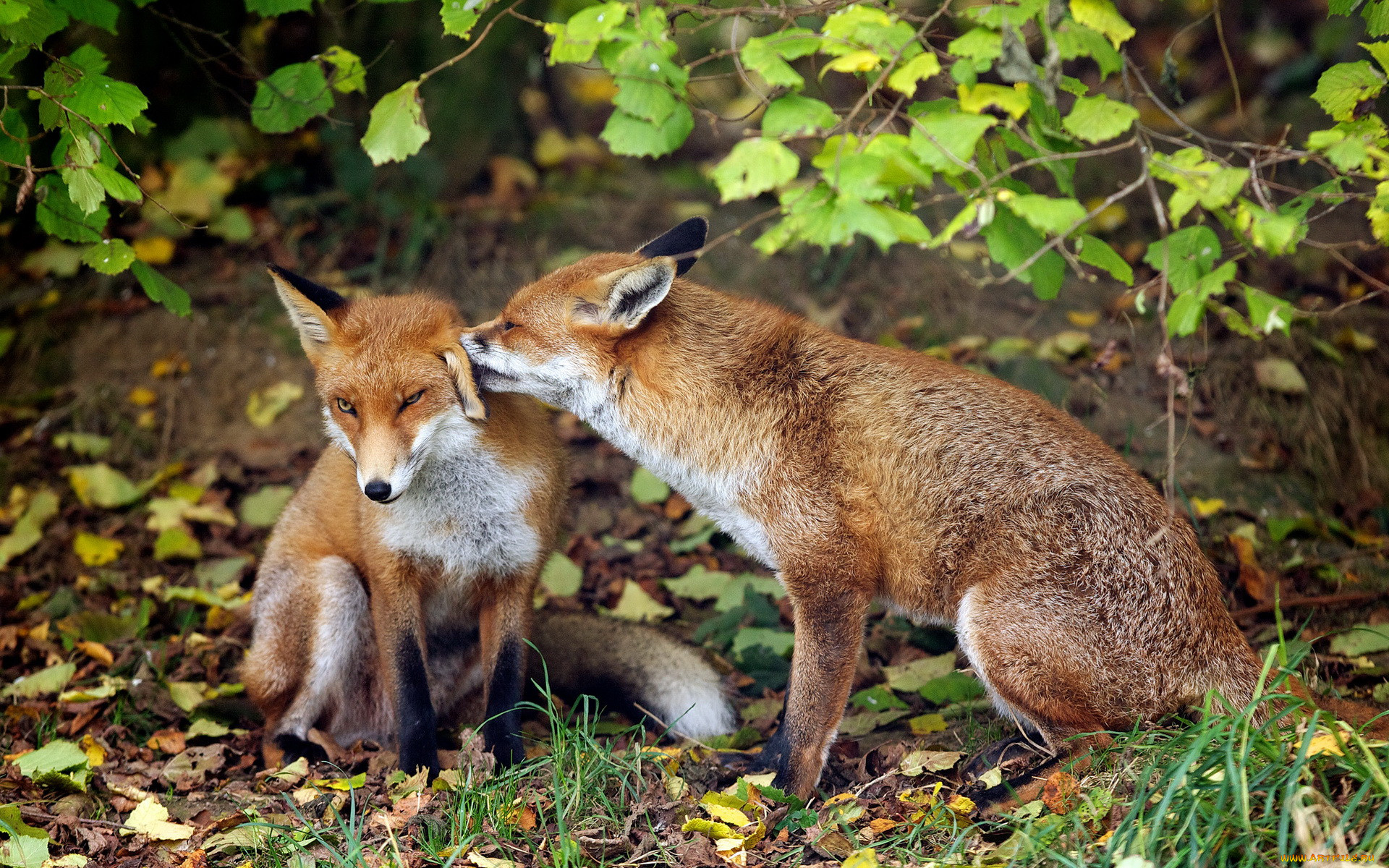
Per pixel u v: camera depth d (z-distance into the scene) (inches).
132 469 474.9
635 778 271.9
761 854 244.2
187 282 527.8
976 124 208.8
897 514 271.4
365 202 546.9
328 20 530.6
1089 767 247.0
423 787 274.7
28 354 508.7
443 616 318.3
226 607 393.1
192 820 272.5
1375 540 405.7
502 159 588.1
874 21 216.7
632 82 226.7
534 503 297.6
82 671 355.6
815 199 213.6
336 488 316.8
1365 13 258.7
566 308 279.9
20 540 425.7
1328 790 209.2
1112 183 550.9
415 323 283.6
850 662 272.7
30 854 241.4
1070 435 272.5
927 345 489.4
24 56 270.8
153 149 548.1
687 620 397.7
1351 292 490.0
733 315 295.0
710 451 282.8
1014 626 253.8
